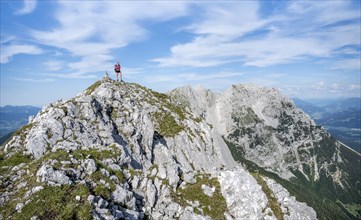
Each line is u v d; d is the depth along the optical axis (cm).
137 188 4303
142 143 7081
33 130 5372
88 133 5853
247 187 4484
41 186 3341
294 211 4497
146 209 4084
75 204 3159
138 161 6359
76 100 6644
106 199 3562
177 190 4503
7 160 4619
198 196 4409
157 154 7225
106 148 4709
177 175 4641
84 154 4238
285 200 4634
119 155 4656
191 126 9269
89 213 3081
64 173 3600
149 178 4503
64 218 2952
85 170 3862
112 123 7012
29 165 3981
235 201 4347
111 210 3359
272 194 4681
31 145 4862
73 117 6084
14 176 3772
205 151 8838
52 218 3003
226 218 4162
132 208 3841
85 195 3309
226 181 4569
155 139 7981
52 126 5456
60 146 4625
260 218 4203
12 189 3512
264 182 4878
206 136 9338
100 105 7162
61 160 3862
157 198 4316
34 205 3112
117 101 8044
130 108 7825
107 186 3756
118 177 4122
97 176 3822
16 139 5206
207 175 4909
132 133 6944
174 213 4144
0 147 5300
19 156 4706
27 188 3425
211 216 4147
